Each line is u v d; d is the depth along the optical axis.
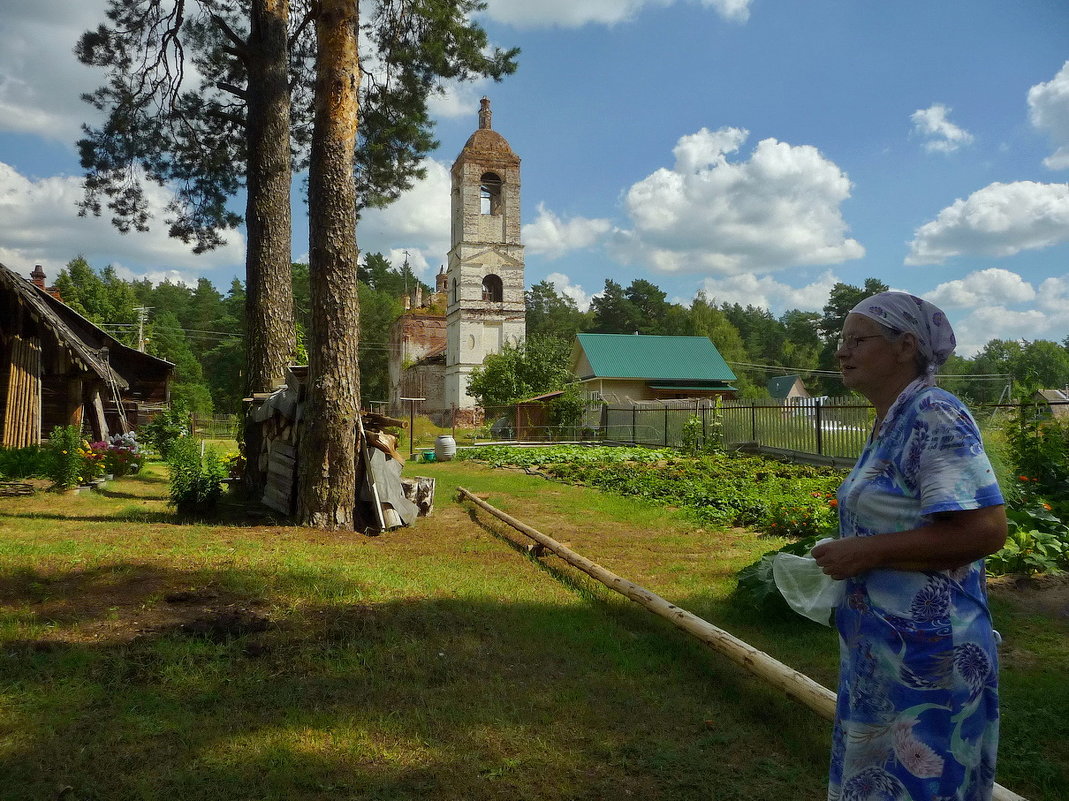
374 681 3.79
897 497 1.67
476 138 45.59
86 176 16.12
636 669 4.11
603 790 2.87
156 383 23.91
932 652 1.60
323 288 8.28
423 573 6.17
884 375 1.81
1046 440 8.51
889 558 1.63
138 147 16.06
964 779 1.58
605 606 5.43
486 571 6.48
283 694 3.60
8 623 4.34
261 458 10.24
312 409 8.30
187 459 10.27
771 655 4.41
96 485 12.12
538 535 7.41
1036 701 3.65
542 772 2.99
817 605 1.85
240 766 2.95
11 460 12.02
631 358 41.84
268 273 11.32
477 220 45.22
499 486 14.16
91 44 14.89
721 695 3.79
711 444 22.50
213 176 17.22
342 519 8.31
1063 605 5.27
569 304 98.69
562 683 3.90
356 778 2.89
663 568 6.82
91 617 4.53
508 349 40.84
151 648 4.02
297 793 2.78
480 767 3.00
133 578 5.42
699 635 4.25
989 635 1.64
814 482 13.27
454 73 16.44
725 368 42.12
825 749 3.22
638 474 15.27
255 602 4.99
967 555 1.57
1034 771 3.00
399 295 101.56
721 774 3.01
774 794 2.87
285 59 11.86
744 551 7.70
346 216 8.40
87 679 3.66
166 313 79.31
